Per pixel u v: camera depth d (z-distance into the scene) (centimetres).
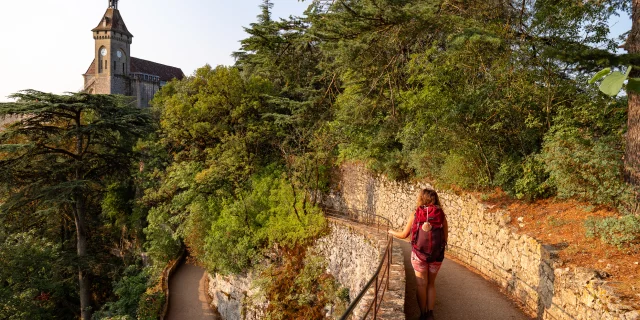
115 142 2866
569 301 661
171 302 2512
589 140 904
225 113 2892
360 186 2367
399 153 1945
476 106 1216
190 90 3225
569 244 765
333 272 1888
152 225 2991
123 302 2388
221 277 2522
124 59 9062
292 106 2441
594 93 1043
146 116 2917
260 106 2814
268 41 1902
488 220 1120
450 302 846
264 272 2142
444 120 1296
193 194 2606
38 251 2495
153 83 9181
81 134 2634
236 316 2292
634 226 680
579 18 1106
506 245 973
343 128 2114
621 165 818
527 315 782
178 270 3112
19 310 2309
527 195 1080
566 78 1173
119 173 2930
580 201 929
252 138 2656
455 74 1364
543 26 1148
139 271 3619
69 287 3112
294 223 2194
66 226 3647
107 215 4203
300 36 1820
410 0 1243
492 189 1266
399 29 1196
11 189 2584
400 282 755
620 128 994
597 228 748
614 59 636
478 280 1023
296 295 1927
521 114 1205
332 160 2611
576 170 882
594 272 625
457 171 1430
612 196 821
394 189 2033
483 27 1166
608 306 554
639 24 776
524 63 1180
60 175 2653
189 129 2800
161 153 3428
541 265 777
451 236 1415
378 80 1574
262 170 2614
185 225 2711
